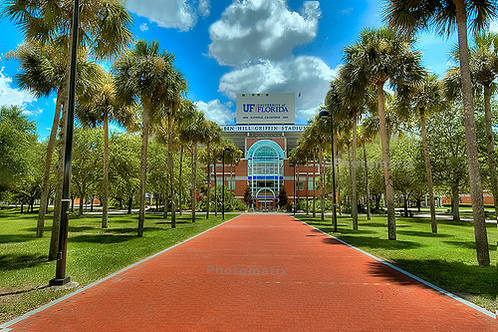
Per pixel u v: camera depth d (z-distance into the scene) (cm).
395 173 3497
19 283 718
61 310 530
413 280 741
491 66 1441
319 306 550
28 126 2942
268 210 6266
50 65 1567
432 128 2925
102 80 1695
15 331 444
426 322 478
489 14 1038
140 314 508
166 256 1068
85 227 2288
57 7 1033
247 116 7594
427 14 1093
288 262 962
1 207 6569
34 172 3122
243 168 7281
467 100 982
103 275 791
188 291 641
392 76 1597
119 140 3512
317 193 7331
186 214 4591
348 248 1271
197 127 3050
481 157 2744
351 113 2345
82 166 3312
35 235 1730
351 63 1738
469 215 4469
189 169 4975
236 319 486
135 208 7106
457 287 674
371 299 592
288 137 7638
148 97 1783
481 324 471
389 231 1570
